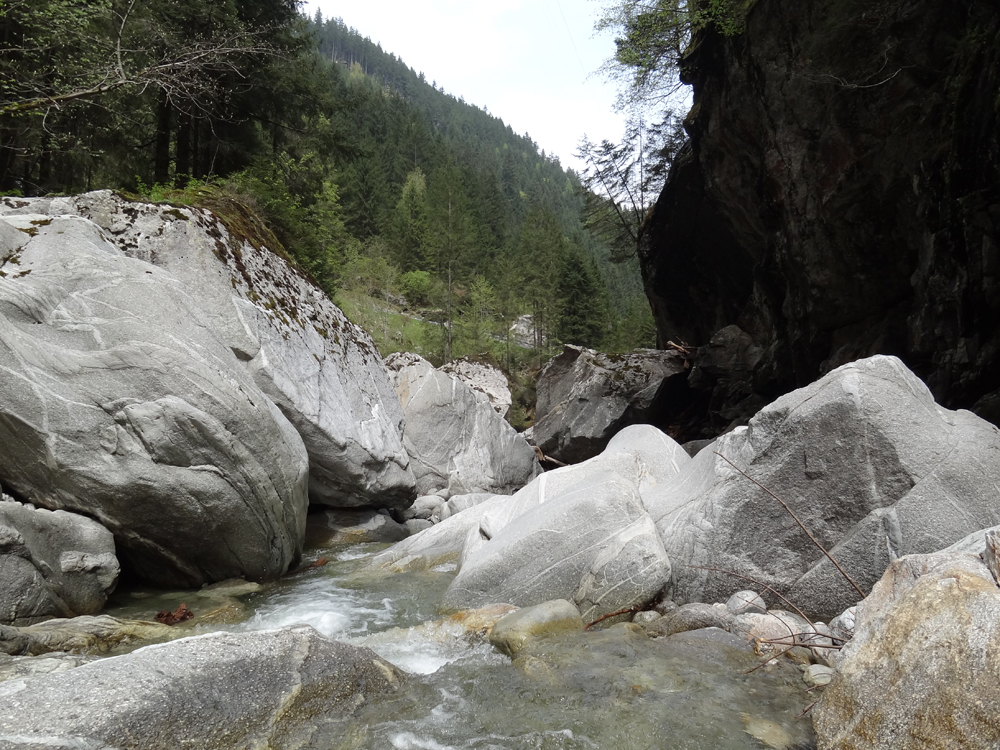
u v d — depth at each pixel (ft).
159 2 44.39
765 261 56.34
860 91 41.06
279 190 48.49
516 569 20.10
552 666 14.65
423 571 25.52
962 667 9.00
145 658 11.12
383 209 194.90
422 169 262.67
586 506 20.53
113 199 27.50
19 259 21.57
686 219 72.43
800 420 17.81
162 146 54.03
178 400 20.85
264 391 27.84
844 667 10.73
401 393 52.16
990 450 16.74
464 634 17.39
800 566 17.44
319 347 33.32
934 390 34.30
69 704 9.56
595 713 12.48
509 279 169.89
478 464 53.11
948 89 35.29
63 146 48.93
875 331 44.88
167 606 20.36
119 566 19.92
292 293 34.47
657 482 25.55
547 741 11.48
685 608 17.48
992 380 30.89
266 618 19.36
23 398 18.71
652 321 175.94
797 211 47.32
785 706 12.72
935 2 36.70
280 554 24.84
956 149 33.12
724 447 20.21
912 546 15.80
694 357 77.20
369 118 268.41
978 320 31.58
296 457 25.55
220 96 52.70
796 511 17.65
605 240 122.72
